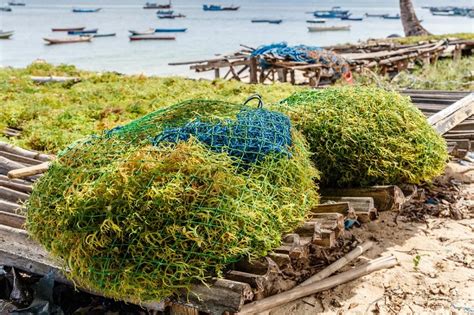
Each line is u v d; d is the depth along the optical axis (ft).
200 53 95.04
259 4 636.48
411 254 17.49
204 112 15.10
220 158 12.83
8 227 14.89
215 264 11.91
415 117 18.58
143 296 11.76
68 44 110.83
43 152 24.64
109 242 11.78
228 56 58.39
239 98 33.96
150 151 12.69
